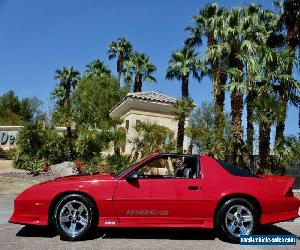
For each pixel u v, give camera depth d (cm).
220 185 710
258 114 2044
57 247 636
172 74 3231
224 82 2555
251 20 2433
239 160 2188
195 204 700
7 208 1068
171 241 698
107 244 663
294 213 717
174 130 2892
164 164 1098
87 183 700
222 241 709
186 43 3241
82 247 639
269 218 706
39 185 705
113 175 729
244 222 702
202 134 2144
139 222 695
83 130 2205
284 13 2222
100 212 692
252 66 2209
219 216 699
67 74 5816
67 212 692
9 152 2769
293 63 2153
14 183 1591
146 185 705
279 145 2058
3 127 3253
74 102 3788
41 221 684
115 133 2186
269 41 2488
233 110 2238
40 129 2311
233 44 2405
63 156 2331
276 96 2106
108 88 3869
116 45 5309
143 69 4475
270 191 713
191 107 2303
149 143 2108
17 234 734
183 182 711
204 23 2820
